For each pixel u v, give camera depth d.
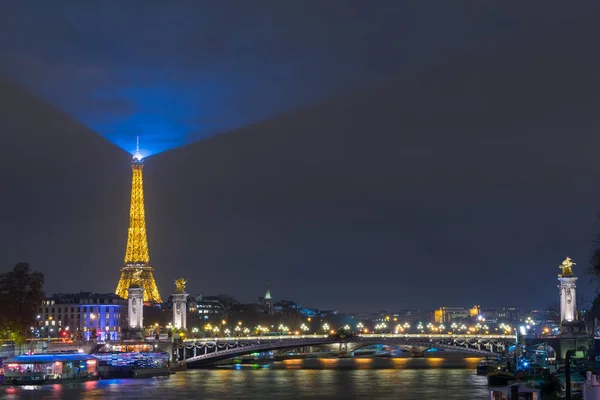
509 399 143.75
